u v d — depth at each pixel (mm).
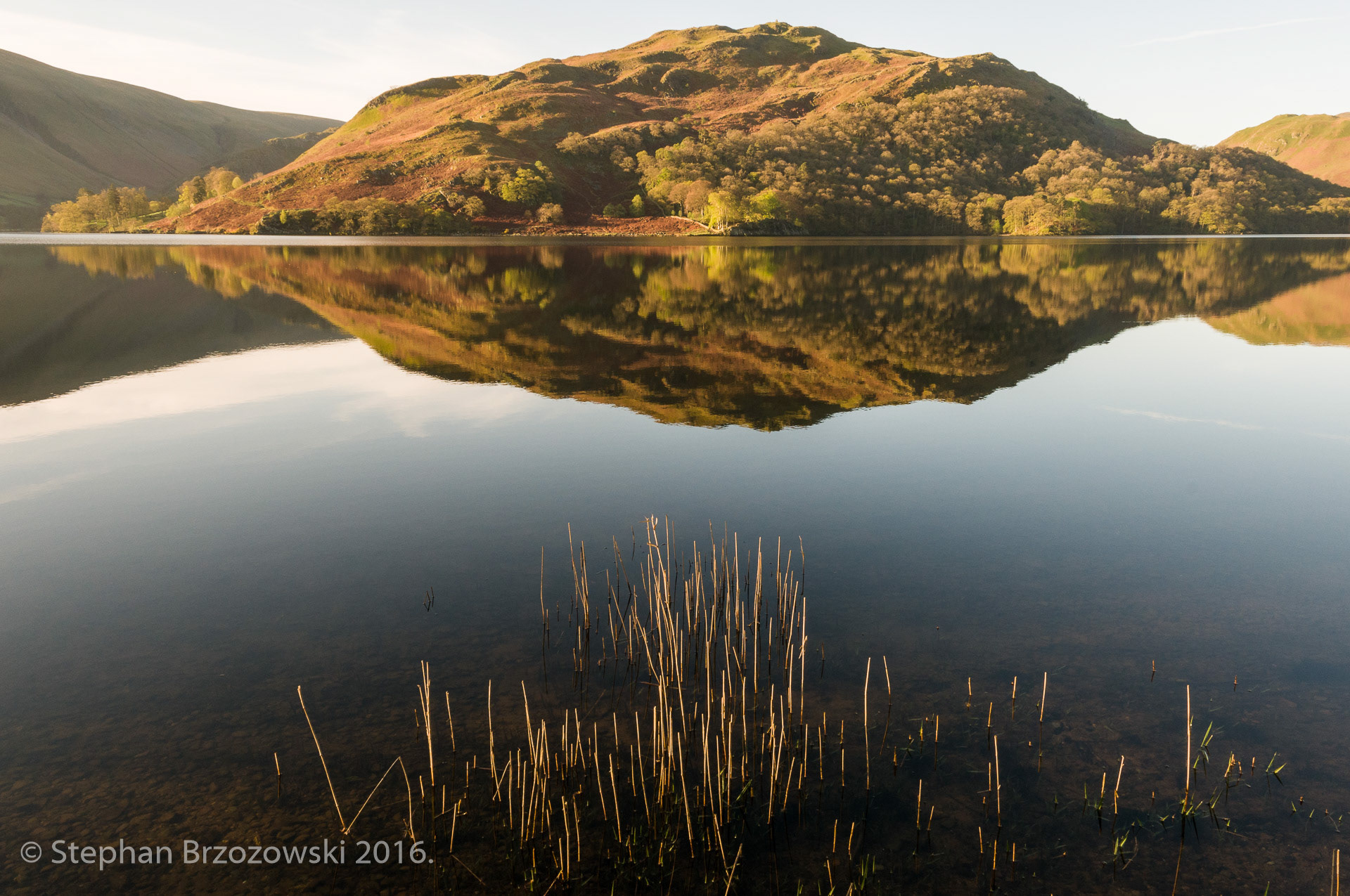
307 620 7355
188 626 7250
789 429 13828
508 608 7578
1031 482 11039
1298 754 5543
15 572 8305
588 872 4645
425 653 6824
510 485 10969
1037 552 8758
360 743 5680
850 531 9352
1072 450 12555
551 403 15758
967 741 5719
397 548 8906
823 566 8398
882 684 6371
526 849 4801
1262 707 6043
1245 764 5457
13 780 5309
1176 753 5582
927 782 5340
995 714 6004
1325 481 11023
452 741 5691
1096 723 5887
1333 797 5156
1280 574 8195
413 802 5145
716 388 17109
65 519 9734
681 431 13703
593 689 6328
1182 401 15789
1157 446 12742
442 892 4512
